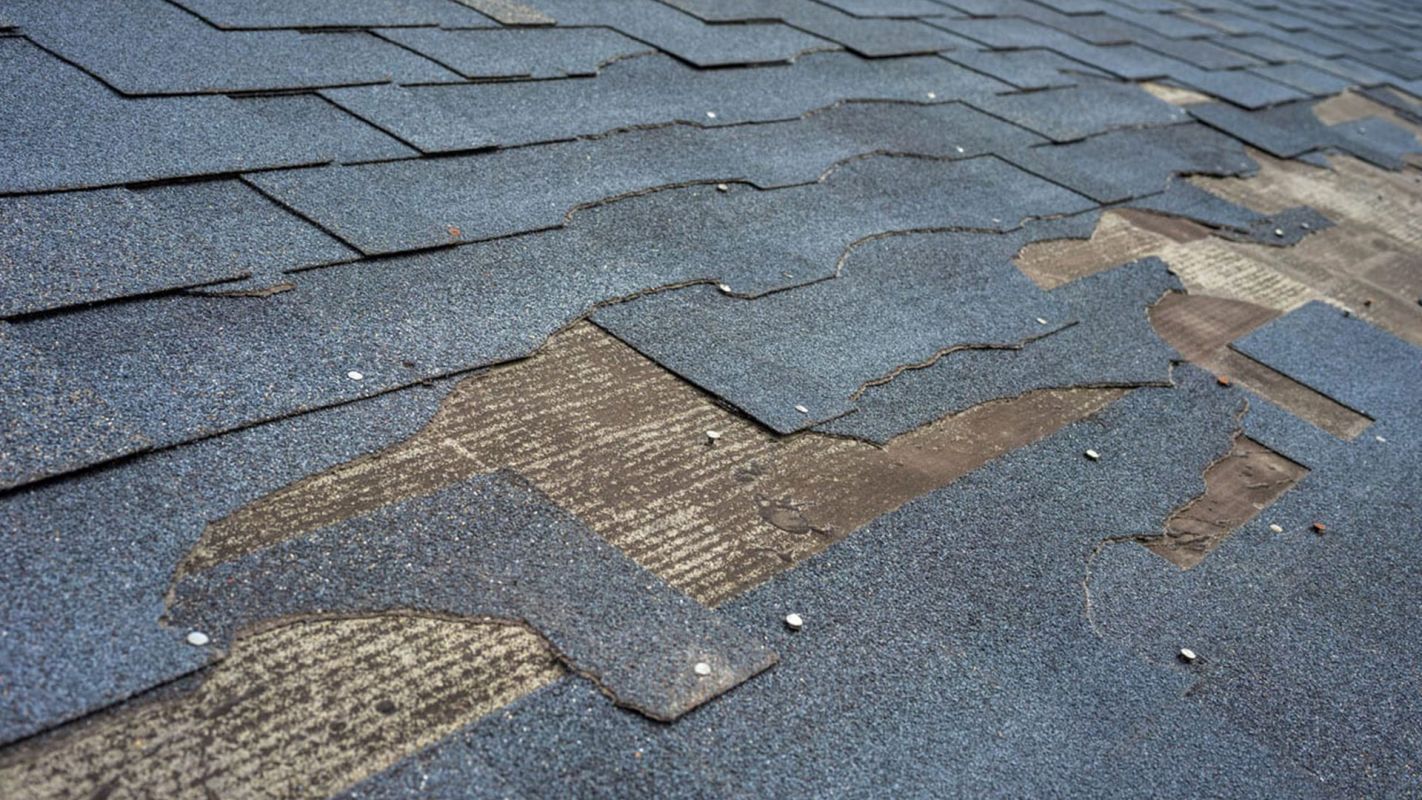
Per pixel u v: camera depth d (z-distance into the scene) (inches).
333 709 129.3
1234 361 267.0
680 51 345.1
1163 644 174.9
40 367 161.8
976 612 170.7
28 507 141.7
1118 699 161.6
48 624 128.2
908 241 278.5
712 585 162.6
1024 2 525.0
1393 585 202.1
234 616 136.4
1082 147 369.7
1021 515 195.0
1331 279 326.6
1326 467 233.3
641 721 137.6
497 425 182.4
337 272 204.7
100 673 124.7
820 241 266.4
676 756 134.4
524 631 145.4
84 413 156.9
